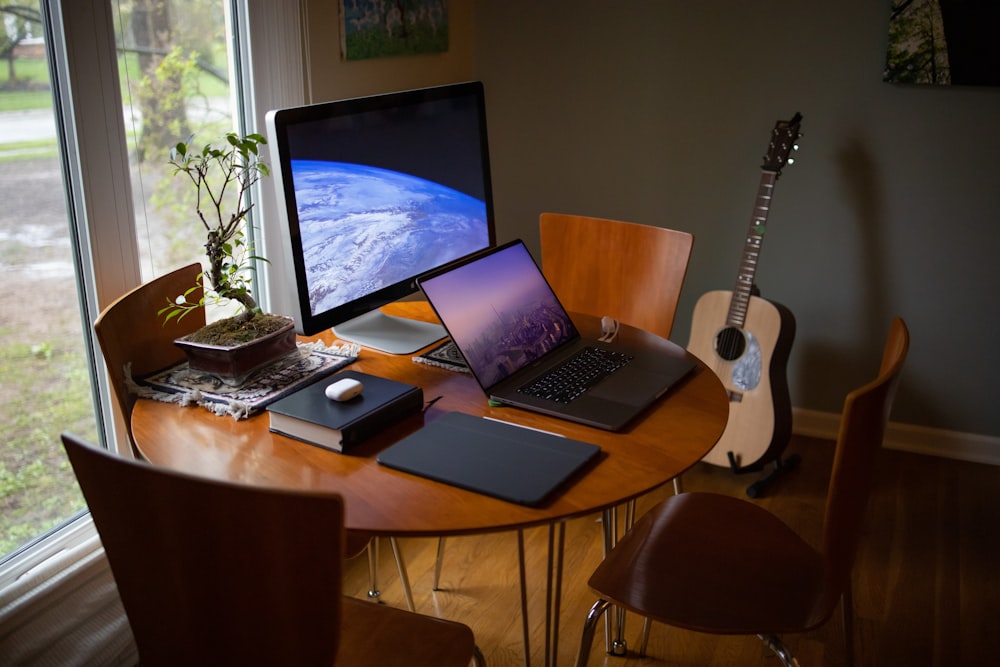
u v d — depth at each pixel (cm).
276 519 95
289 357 164
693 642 198
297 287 159
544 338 170
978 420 279
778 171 257
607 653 194
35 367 175
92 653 176
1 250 165
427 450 131
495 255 170
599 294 225
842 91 267
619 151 298
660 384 156
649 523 160
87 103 170
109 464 98
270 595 101
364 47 251
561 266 229
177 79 196
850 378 290
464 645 128
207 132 207
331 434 132
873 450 126
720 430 142
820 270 285
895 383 131
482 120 198
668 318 213
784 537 156
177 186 200
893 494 259
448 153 189
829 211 278
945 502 255
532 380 156
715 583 142
